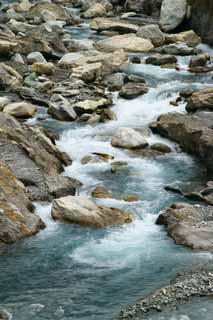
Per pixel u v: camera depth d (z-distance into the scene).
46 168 17.59
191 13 34.44
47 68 26.64
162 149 20.16
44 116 22.22
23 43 29.22
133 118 22.59
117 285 12.22
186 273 12.46
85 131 21.22
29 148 18.02
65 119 21.98
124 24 35.84
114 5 44.53
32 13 39.97
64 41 31.83
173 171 18.78
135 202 16.50
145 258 13.34
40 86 24.66
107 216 15.20
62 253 13.66
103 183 17.72
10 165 17.00
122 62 28.20
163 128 21.06
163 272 12.67
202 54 28.88
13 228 14.35
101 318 10.99
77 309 11.34
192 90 23.97
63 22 37.53
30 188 16.39
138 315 10.98
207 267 12.67
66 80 25.84
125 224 15.12
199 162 19.52
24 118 21.95
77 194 16.91
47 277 12.61
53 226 14.95
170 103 23.50
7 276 12.66
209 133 19.62
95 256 13.51
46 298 11.75
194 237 14.09
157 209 16.16
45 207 15.87
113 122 22.16
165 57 28.70
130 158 19.55
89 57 28.45
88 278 12.54
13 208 14.95
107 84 25.36
